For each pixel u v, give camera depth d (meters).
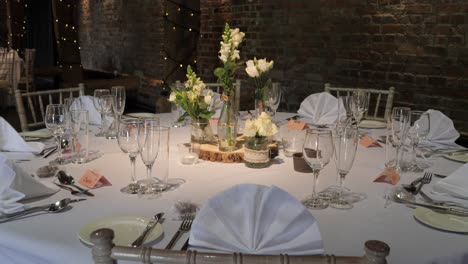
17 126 5.42
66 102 1.88
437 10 3.12
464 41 3.01
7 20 8.76
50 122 1.60
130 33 6.80
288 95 4.36
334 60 3.88
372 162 1.69
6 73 6.14
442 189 1.36
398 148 1.65
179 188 1.40
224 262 0.75
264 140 1.60
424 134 1.62
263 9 4.44
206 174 1.53
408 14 3.30
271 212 0.97
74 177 1.47
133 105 6.76
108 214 1.19
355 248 1.03
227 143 1.69
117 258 0.77
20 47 8.37
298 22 4.12
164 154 1.42
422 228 1.13
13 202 1.18
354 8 3.65
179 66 4.87
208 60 5.24
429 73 3.24
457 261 1.01
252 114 2.53
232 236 0.95
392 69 3.47
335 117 2.27
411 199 1.31
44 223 1.13
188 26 4.80
